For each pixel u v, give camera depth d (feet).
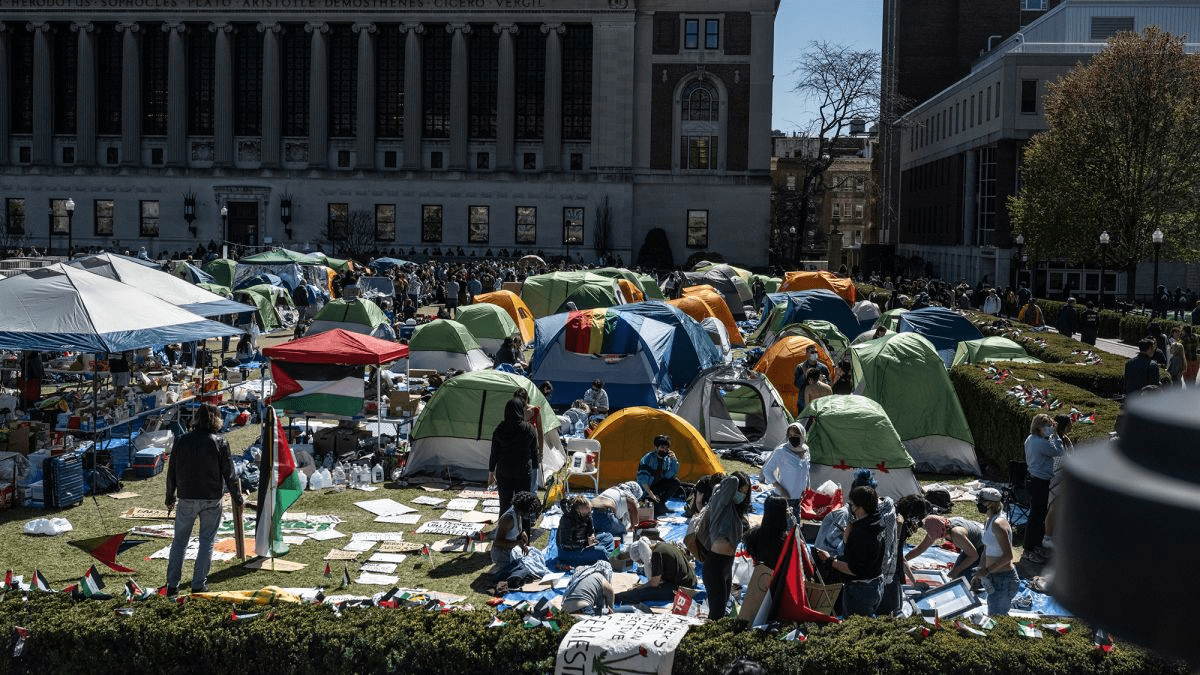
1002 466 71.87
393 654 36.32
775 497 39.37
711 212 308.40
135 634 37.42
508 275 216.95
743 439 79.36
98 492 64.59
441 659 36.19
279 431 51.90
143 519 58.80
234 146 311.06
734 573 46.34
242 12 302.86
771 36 303.68
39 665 37.78
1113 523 6.95
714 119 306.96
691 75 305.12
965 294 179.11
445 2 300.61
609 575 45.21
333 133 311.06
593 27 301.84
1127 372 74.69
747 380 78.28
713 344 106.32
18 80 314.14
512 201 306.55
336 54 309.22
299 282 182.80
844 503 56.08
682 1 303.89
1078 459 7.55
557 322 97.25
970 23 376.27
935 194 324.39
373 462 69.51
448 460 68.28
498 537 48.42
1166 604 6.74
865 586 39.29
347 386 71.36
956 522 45.73
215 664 37.17
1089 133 189.47
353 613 38.65
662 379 93.25
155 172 308.60
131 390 75.92
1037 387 74.69
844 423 63.00
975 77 274.16
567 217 305.73
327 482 66.44
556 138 304.30
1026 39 288.30
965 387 82.38
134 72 306.96
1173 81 186.70
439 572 50.14
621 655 34.01
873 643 34.91
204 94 311.47
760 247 307.99
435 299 204.64
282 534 55.01
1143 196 188.24
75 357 99.76
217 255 267.39
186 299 90.84
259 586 47.85
